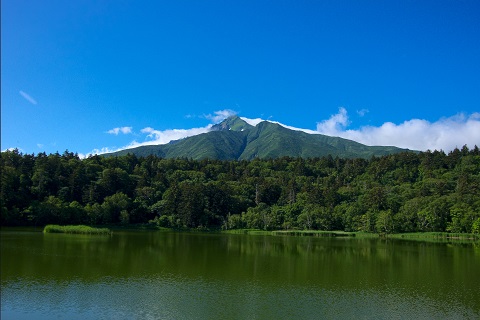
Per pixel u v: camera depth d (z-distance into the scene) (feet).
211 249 293.43
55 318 121.08
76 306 132.36
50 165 592.19
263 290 159.74
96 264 205.67
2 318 120.26
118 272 187.11
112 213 543.39
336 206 592.60
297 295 152.76
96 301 138.31
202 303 139.44
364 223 525.75
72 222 486.79
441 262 239.91
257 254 268.00
